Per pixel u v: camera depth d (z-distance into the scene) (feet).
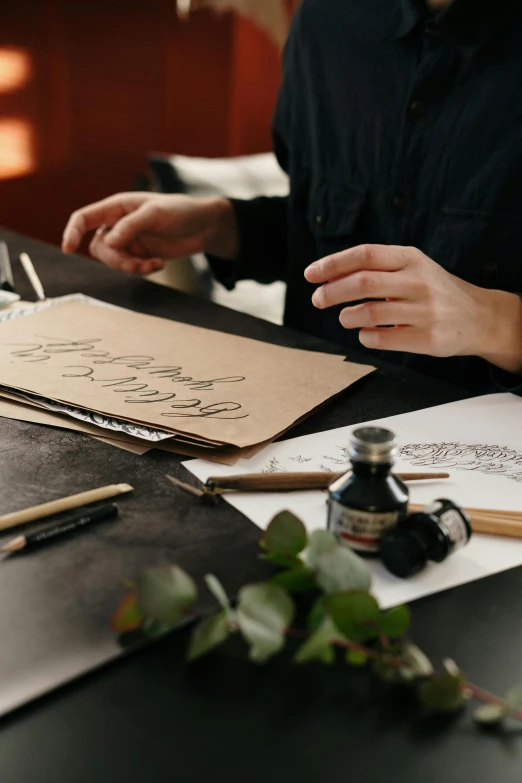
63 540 1.51
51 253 3.53
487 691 1.19
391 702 1.16
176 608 1.18
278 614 1.15
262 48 9.28
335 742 1.09
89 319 2.68
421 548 1.43
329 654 1.16
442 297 2.28
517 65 3.21
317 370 2.36
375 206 3.73
